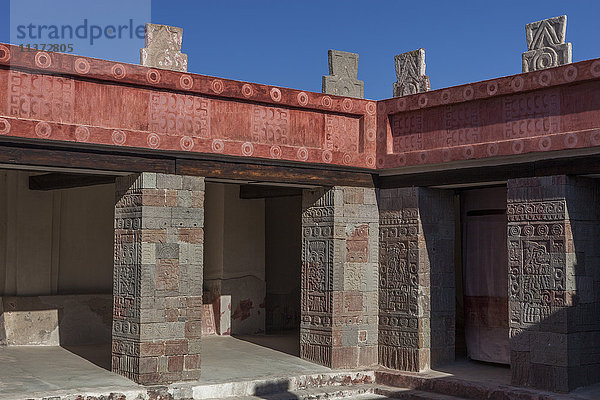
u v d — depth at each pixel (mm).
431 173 9602
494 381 8797
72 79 7852
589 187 8477
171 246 8430
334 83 9836
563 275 8125
